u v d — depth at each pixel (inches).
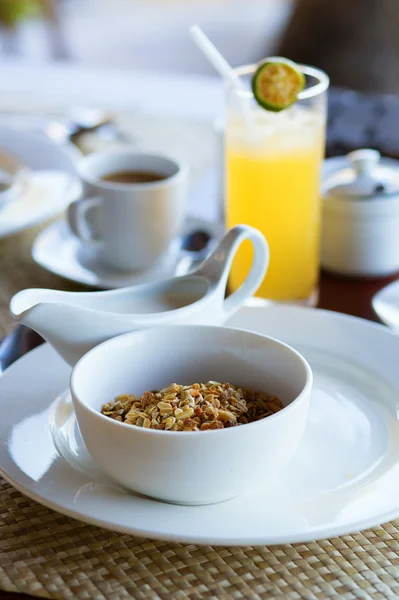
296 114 32.6
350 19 86.9
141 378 27.1
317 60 89.8
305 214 32.7
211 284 28.5
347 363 29.0
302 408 24.7
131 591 23.6
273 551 24.5
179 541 23.3
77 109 47.0
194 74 113.1
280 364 26.5
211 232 36.0
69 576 23.9
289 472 25.5
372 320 32.3
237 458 24.0
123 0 151.9
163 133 44.7
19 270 34.8
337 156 41.4
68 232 36.3
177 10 143.7
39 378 28.2
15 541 24.6
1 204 36.1
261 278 29.2
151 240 33.9
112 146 43.2
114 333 27.2
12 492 25.9
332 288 34.2
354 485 25.0
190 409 25.4
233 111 32.8
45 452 25.7
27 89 50.8
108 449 24.2
